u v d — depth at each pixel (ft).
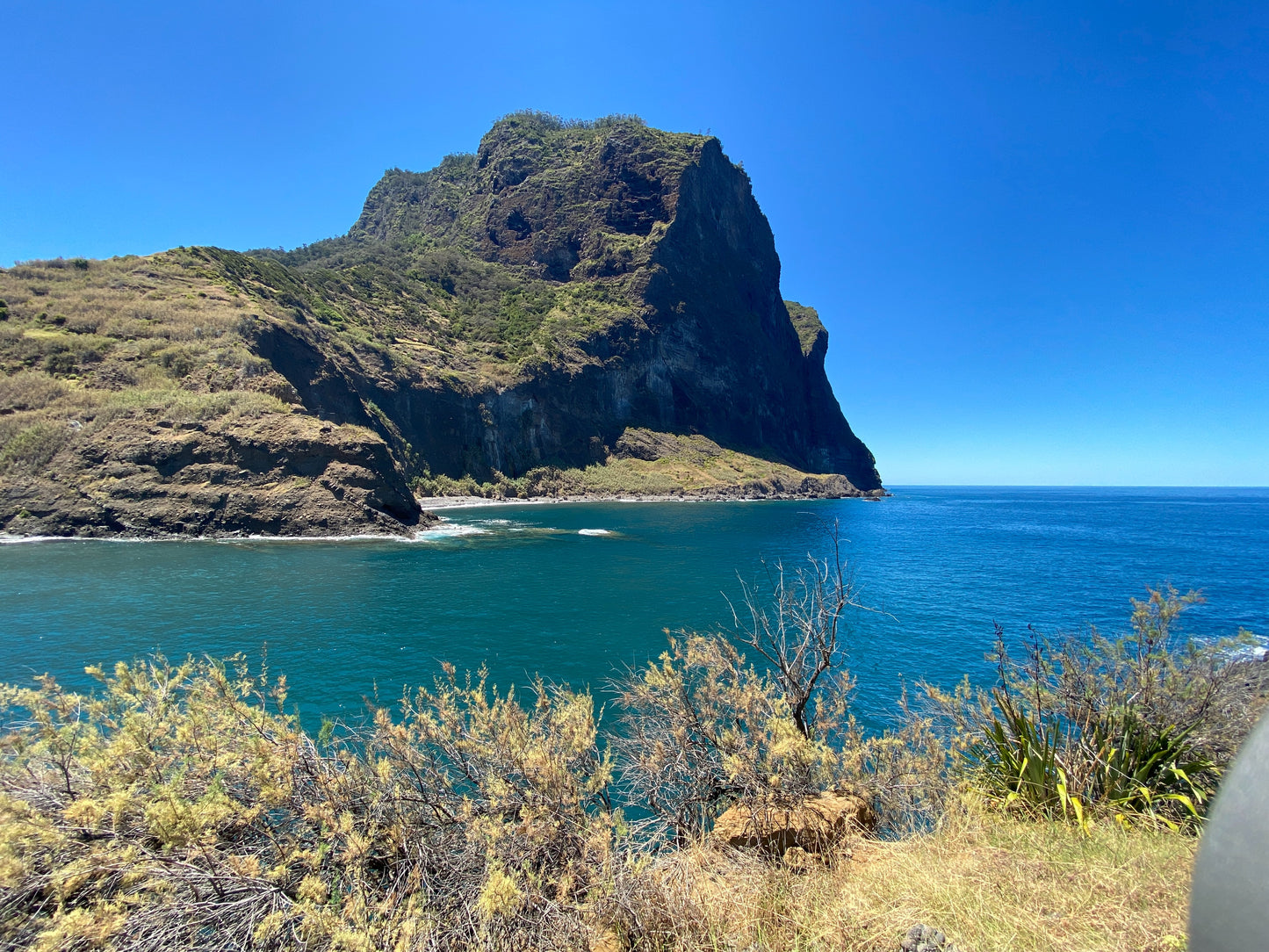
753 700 17.81
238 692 14.28
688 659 19.76
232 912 9.70
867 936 9.83
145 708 12.91
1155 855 11.53
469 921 10.08
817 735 20.42
